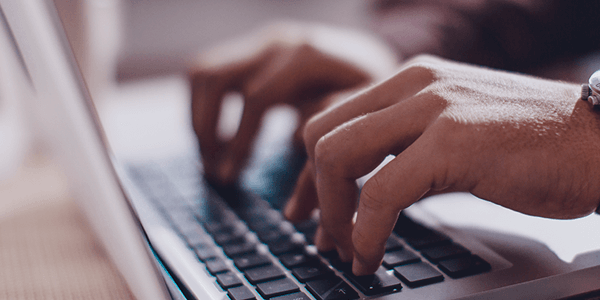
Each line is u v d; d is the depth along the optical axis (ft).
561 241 1.11
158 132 2.22
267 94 1.93
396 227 1.19
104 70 2.57
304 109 2.03
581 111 1.01
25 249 1.25
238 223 1.33
